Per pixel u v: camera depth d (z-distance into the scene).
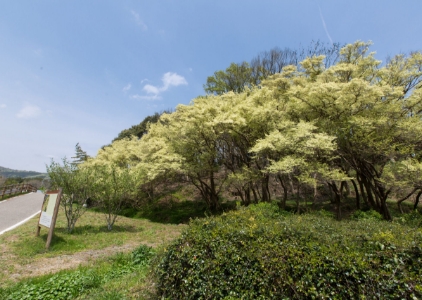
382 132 10.96
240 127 13.20
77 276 4.58
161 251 4.18
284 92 14.67
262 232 3.12
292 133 11.11
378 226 3.86
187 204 20.12
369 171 12.78
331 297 2.31
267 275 2.60
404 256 2.38
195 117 13.84
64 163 10.05
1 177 34.12
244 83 26.20
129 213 19.91
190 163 15.45
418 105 11.02
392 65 13.99
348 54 15.12
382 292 2.21
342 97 10.65
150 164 16.12
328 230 3.36
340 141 11.80
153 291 3.76
